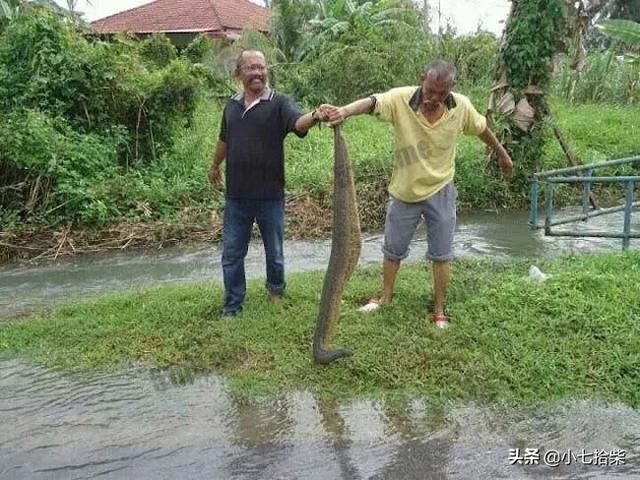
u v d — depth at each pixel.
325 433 3.77
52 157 8.80
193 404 4.09
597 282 5.36
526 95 9.64
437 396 4.07
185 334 4.90
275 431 3.80
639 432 3.73
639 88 17.50
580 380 4.15
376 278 6.11
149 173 9.91
